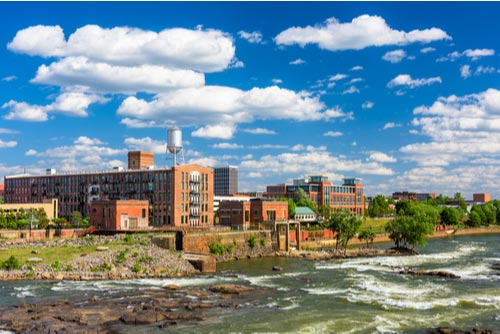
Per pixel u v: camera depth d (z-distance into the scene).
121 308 88.00
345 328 78.31
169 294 100.50
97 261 127.38
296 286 112.00
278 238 189.50
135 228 186.25
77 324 78.25
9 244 145.50
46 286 106.94
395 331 76.94
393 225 192.62
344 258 171.25
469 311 89.06
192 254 142.50
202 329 77.19
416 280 121.00
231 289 105.56
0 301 92.81
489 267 145.25
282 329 77.56
